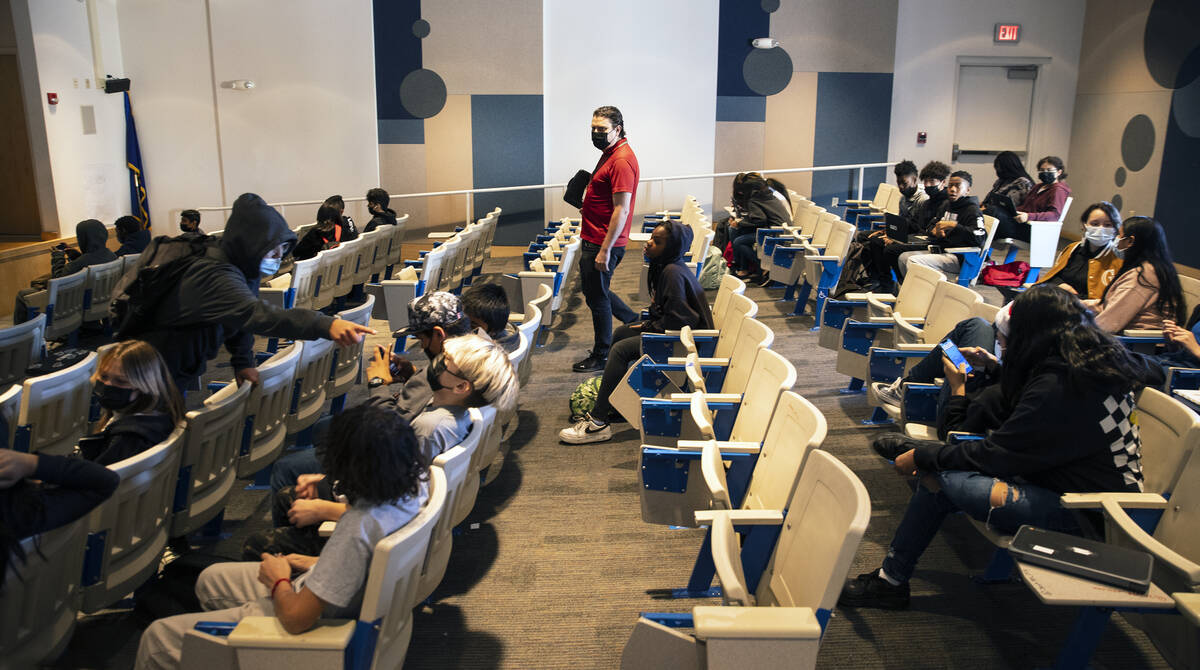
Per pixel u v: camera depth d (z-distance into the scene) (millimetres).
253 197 2992
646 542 3129
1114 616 2615
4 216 9039
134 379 2406
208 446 2697
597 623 2604
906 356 3777
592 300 5234
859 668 2361
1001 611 2643
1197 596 1756
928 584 2809
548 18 10617
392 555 1674
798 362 5445
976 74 11148
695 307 4121
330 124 10578
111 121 10102
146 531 2369
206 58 10383
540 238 8461
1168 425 2365
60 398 3119
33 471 1858
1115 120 10102
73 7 9344
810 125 11211
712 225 11156
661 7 10609
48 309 5695
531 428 4344
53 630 2027
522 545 3109
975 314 3697
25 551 1812
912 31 11078
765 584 2154
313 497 2439
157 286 2828
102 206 9914
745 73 11070
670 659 1741
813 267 6273
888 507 3355
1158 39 9234
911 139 11328
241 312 2844
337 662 1673
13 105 8758
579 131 10852
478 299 3303
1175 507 2148
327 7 10344
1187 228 8766
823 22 10969
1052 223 6660
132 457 2203
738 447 2594
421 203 10883
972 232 6098
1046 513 2314
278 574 1777
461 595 2771
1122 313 3910
